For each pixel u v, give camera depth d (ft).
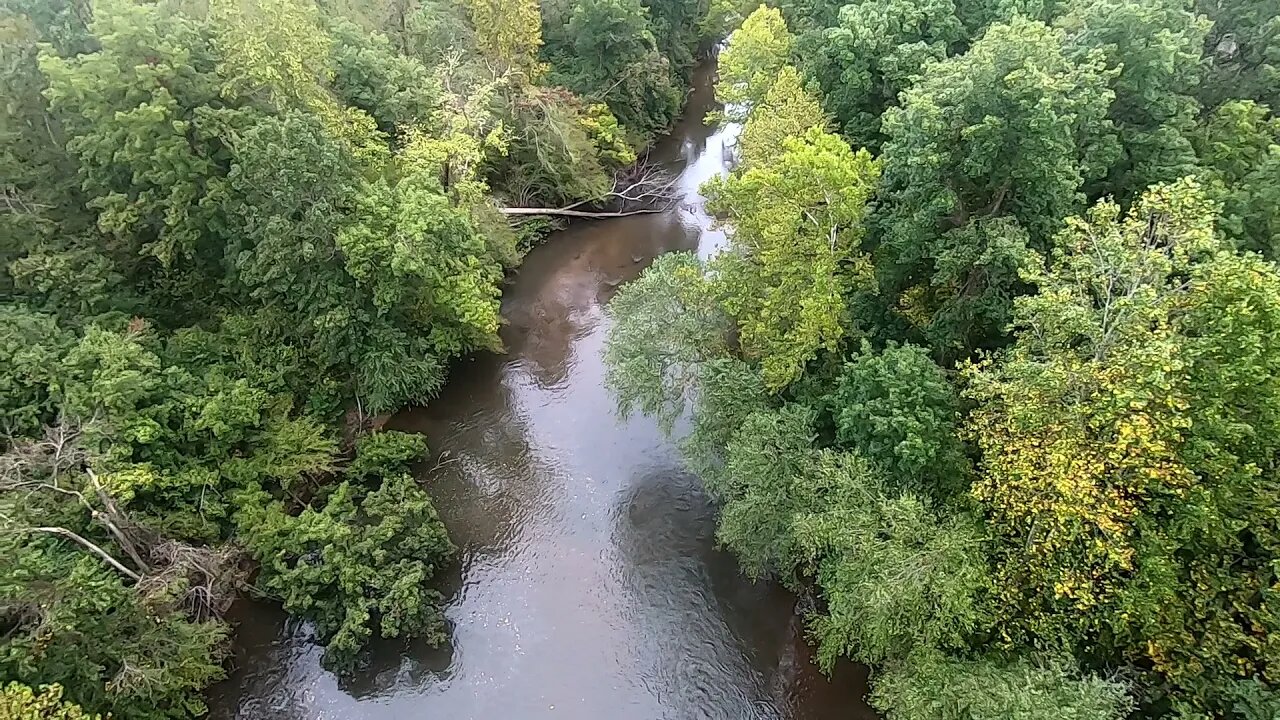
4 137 116.57
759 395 113.50
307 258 124.88
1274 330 68.08
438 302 136.67
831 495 94.43
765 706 103.14
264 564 111.96
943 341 108.37
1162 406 72.49
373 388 135.54
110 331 115.24
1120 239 77.71
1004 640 85.05
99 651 88.33
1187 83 112.27
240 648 109.50
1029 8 129.59
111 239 126.00
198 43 122.31
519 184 193.98
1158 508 76.89
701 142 237.45
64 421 99.09
